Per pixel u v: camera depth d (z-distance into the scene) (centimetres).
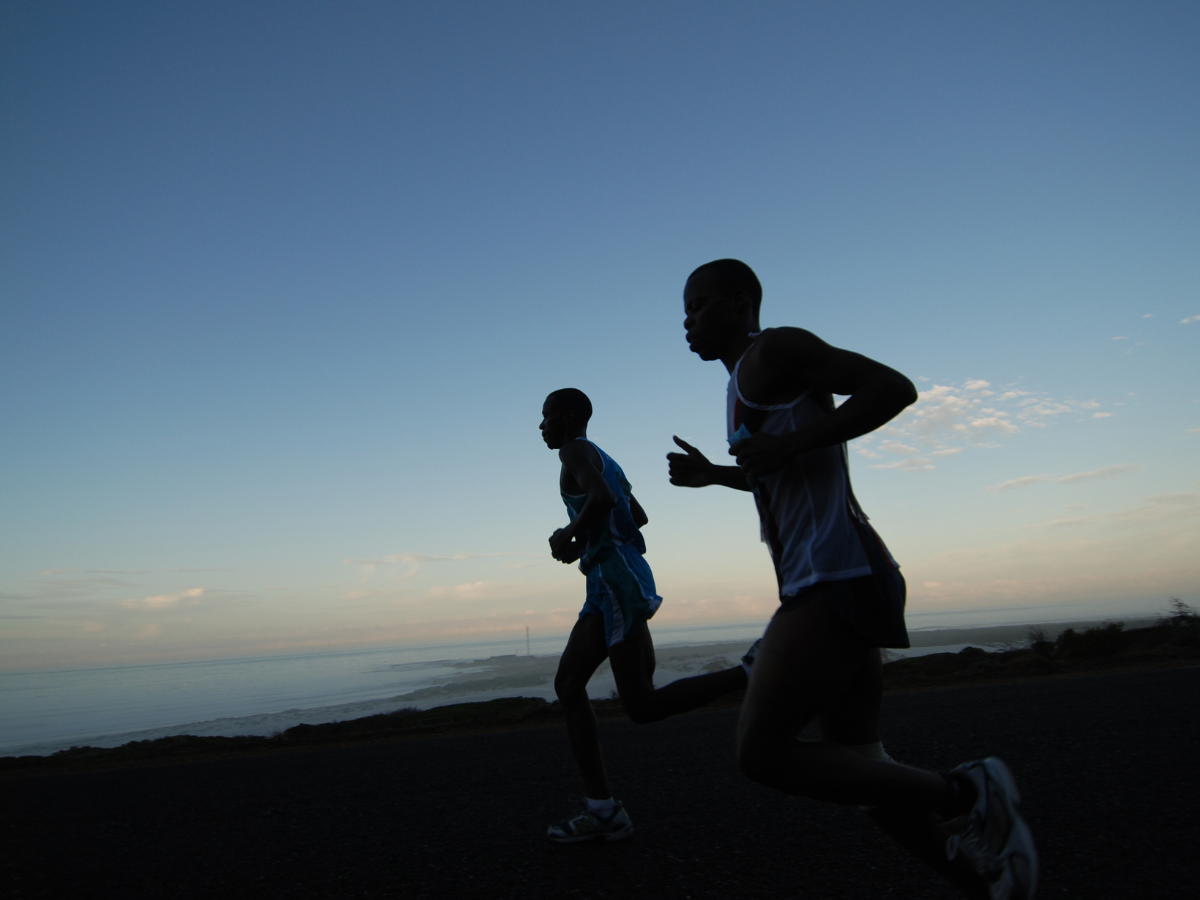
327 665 12006
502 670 5956
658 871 226
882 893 195
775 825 275
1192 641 1060
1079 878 199
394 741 665
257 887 239
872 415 136
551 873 232
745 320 176
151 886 249
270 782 458
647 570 278
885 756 166
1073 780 316
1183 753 359
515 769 442
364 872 248
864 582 144
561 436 297
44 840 335
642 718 259
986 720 503
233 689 5891
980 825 134
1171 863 206
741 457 147
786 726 140
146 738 1603
